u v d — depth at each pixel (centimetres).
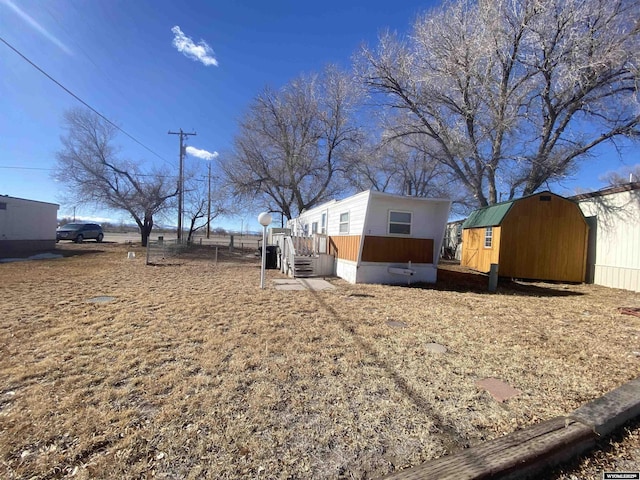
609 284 963
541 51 1250
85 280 804
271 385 276
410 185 2306
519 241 1088
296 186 2103
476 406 253
